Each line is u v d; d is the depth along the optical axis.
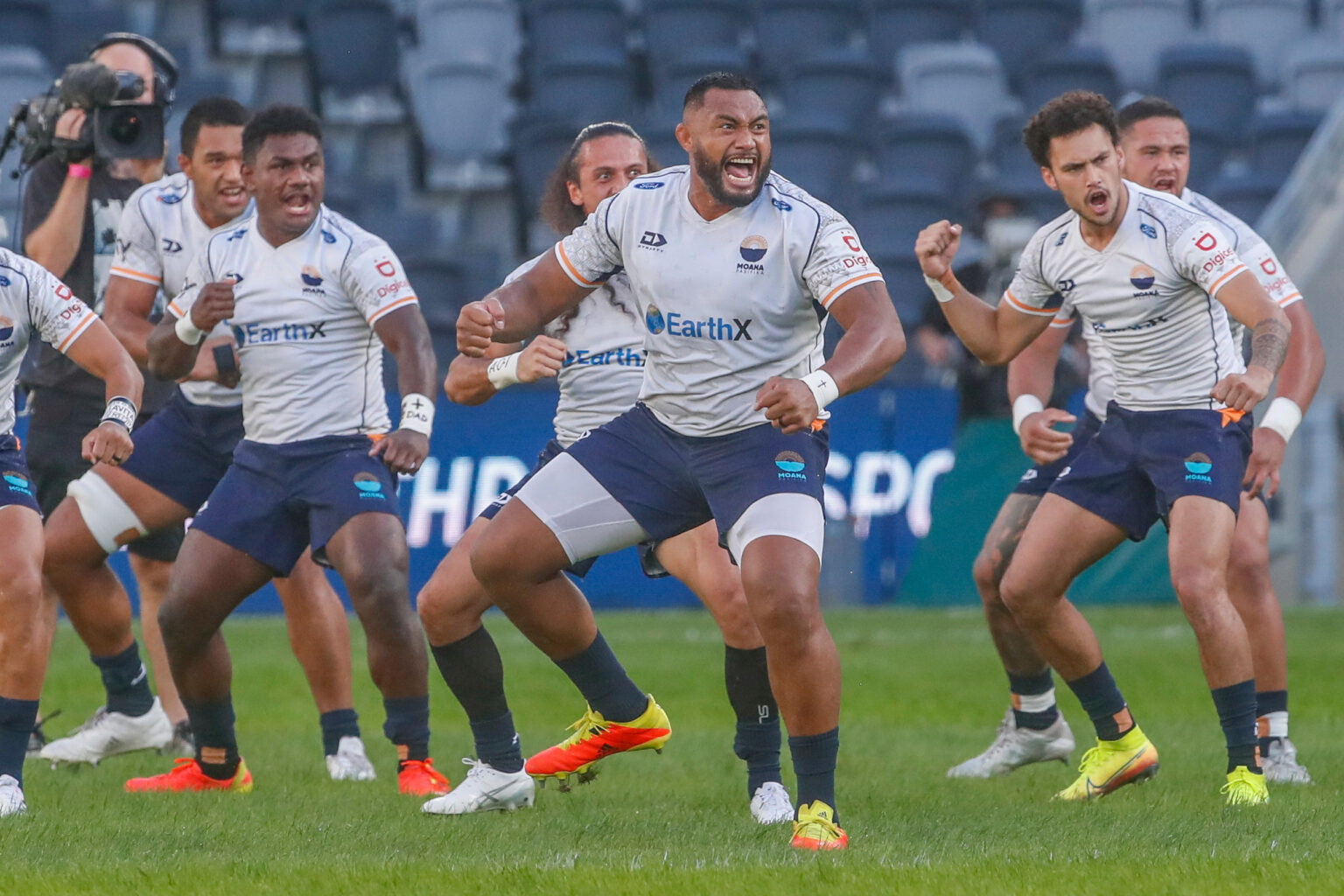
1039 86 64.06
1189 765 21.78
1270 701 21.20
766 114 15.55
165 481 21.50
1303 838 15.20
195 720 19.83
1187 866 13.34
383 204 63.38
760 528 15.41
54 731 26.02
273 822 16.80
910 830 16.17
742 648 18.03
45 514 25.22
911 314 54.19
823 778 15.19
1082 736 25.75
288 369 19.92
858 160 64.12
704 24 68.00
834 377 14.98
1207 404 19.31
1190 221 18.91
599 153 19.75
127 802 18.38
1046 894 12.25
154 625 24.09
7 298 17.41
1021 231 43.38
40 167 25.23
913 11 68.31
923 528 43.25
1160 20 68.88
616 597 44.44
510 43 69.38
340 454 20.03
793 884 12.63
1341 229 46.00
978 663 33.94
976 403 42.97
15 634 17.34
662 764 22.66
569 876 13.00
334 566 19.88
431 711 29.56
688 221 16.02
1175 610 42.44
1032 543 19.55
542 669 33.69
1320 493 43.69
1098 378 22.42
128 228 22.89
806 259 15.77
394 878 12.91
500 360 17.52
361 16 65.69
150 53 26.14
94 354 17.77
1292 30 69.12
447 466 42.84
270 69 66.44
